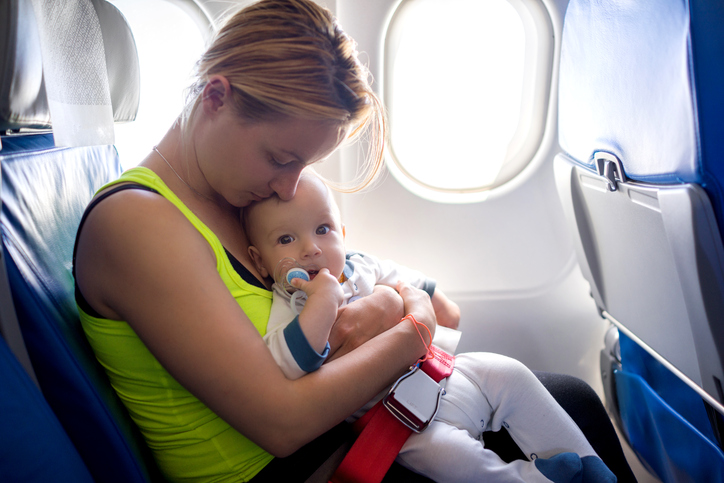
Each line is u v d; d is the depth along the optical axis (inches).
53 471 25.6
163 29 55.9
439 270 65.2
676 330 41.3
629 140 37.9
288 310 35.3
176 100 58.1
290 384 29.8
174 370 28.5
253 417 28.5
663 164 33.0
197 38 56.2
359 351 34.5
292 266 37.2
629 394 58.4
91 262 28.3
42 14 31.1
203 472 33.4
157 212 28.2
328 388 30.9
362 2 55.9
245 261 37.0
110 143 38.2
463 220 63.9
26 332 27.8
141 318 28.0
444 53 59.0
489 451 36.3
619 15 37.7
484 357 41.9
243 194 33.5
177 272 27.4
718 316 32.9
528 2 56.7
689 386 43.0
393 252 64.6
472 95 60.5
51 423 26.3
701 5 27.4
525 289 65.7
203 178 34.6
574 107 49.2
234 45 29.6
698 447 44.0
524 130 61.8
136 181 30.2
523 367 40.8
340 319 38.5
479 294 65.9
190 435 32.5
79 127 34.5
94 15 35.7
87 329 31.2
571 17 48.3
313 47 29.3
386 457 34.8
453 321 53.3
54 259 32.2
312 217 38.1
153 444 34.0
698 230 30.5
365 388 32.9
